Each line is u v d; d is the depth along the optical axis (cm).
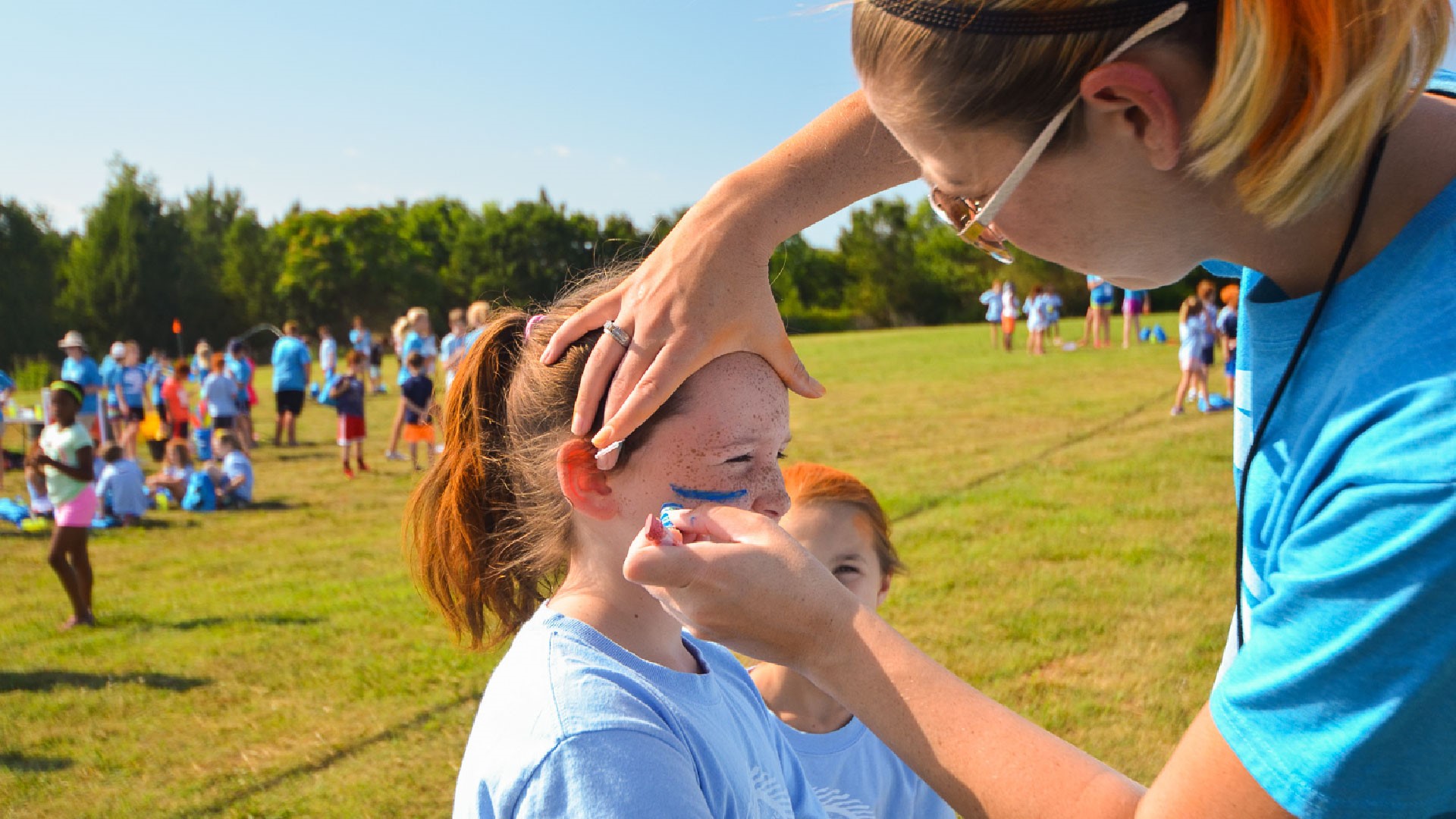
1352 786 91
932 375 2234
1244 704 97
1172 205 107
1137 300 2870
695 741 128
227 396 1645
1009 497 980
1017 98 103
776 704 217
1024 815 109
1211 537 806
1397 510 86
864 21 112
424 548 169
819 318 6228
